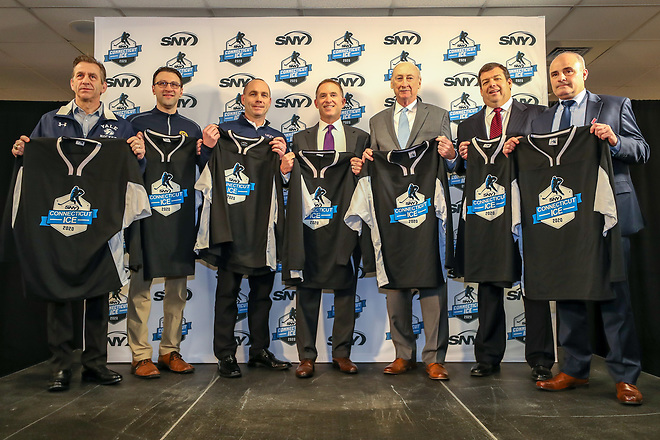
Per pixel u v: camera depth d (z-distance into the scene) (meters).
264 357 3.06
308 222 2.92
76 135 2.76
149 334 3.49
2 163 5.04
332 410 2.22
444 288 2.86
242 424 2.04
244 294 3.50
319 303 2.99
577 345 2.58
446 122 3.15
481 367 2.89
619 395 2.33
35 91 6.09
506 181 2.65
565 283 2.43
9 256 2.54
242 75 3.65
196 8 4.02
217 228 2.75
